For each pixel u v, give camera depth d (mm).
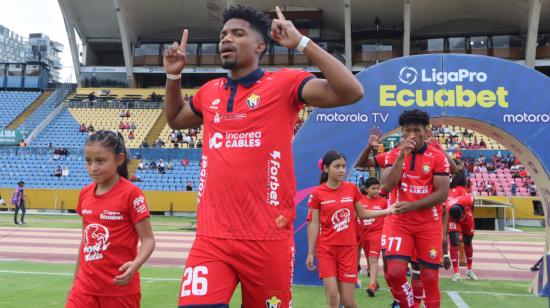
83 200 2766
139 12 33969
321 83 2145
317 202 4148
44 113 30766
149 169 23203
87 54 37000
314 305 4988
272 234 2115
